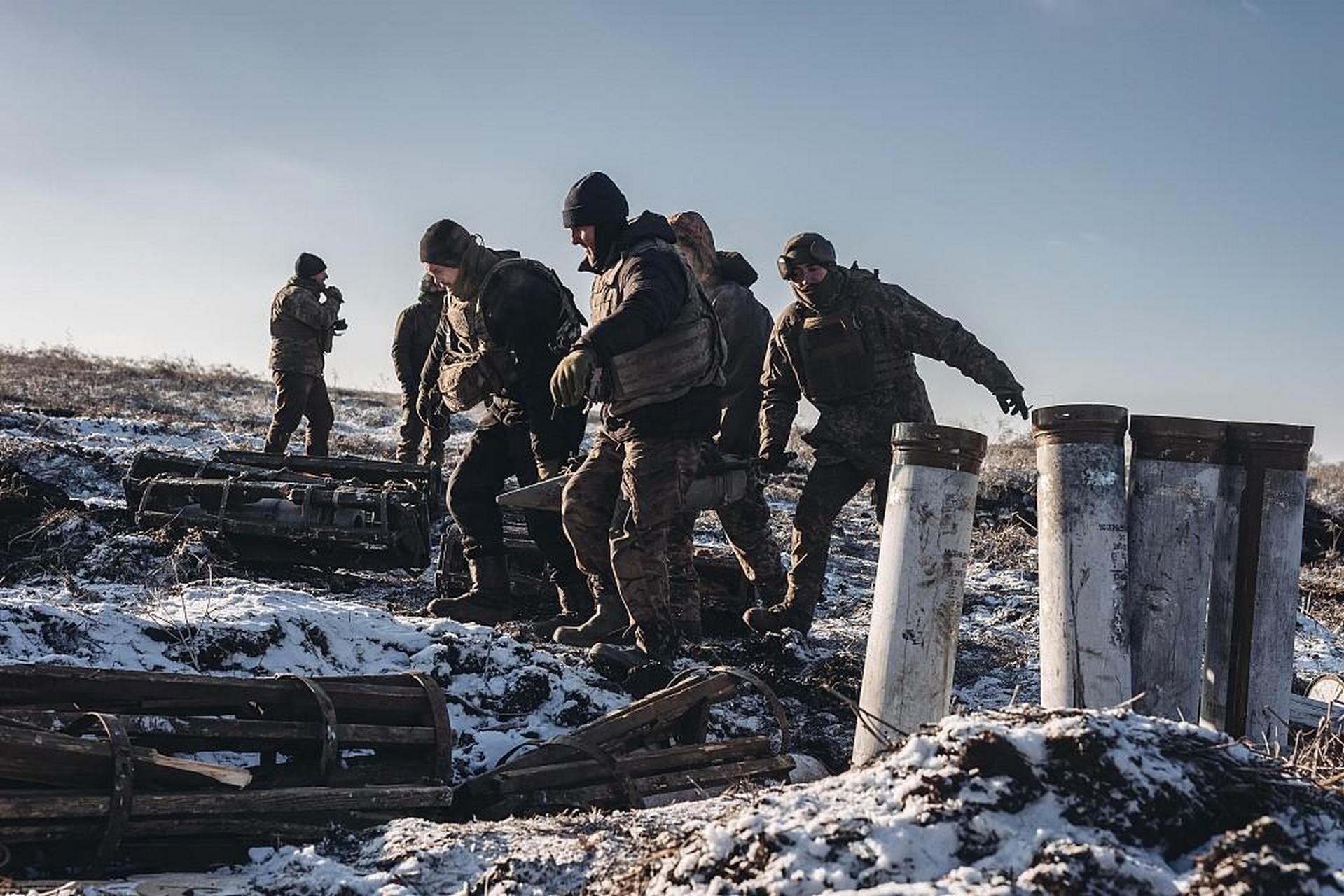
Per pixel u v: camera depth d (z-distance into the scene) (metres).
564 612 6.96
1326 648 8.48
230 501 8.18
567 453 6.85
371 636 5.60
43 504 8.51
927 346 7.15
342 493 8.02
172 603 5.64
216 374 24.81
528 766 4.34
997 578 10.01
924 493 4.25
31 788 3.36
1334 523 12.73
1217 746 2.76
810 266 7.12
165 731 3.69
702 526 11.34
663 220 5.99
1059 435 4.26
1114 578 4.17
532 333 6.67
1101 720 2.74
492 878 3.10
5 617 5.01
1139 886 2.33
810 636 7.47
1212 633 4.55
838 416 7.27
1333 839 2.59
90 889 3.10
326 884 3.18
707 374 5.97
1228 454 4.52
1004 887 2.29
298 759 4.09
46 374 22.36
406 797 3.92
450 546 7.59
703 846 2.61
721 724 5.61
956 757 2.64
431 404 7.44
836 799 2.67
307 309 12.43
